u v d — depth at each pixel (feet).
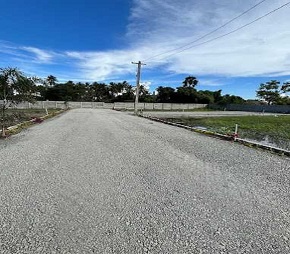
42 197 16.02
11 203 15.03
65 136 40.75
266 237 12.16
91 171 21.81
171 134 48.47
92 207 14.82
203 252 10.84
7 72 40.06
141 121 77.97
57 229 12.33
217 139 44.37
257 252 10.96
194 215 14.19
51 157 26.40
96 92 294.87
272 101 246.06
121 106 199.82
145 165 24.36
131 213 14.20
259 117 124.98
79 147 32.01
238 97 252.83
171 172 22.27
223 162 26.76
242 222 13.56
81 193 16.87
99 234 12.00
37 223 12.84
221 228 12.87
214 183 19.66
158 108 207.21
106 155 28.09
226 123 88.69
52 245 11.02
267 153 33.09
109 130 50.57
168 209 14.84
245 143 40.65
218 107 230.07
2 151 28.89
